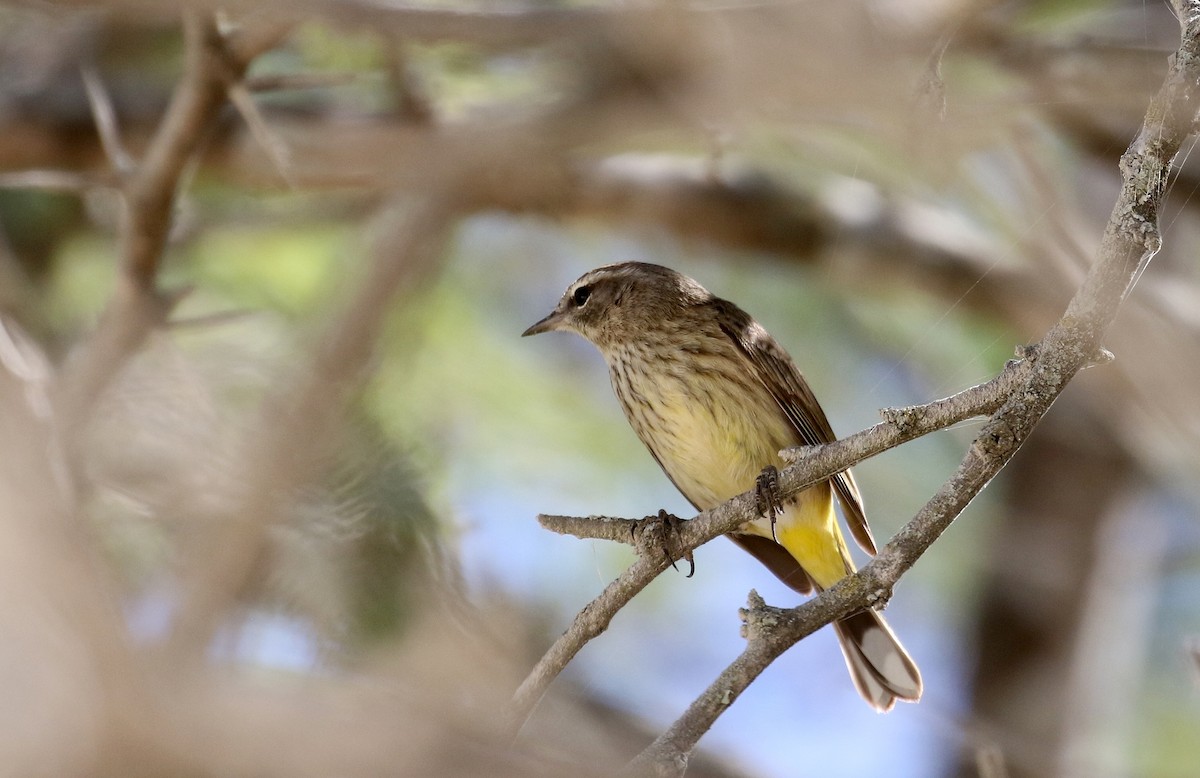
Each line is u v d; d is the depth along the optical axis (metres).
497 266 15.84
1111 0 11.96
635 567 6.74
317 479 9.10
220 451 8.87
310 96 11.75
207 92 8.77
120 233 9.09
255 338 11.62
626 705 13.72
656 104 9.44
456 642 9.00
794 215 14.04
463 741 6.00
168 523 8.60
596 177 13.58
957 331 14.91
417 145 10.80
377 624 8.83
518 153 10.29
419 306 12.62
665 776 5.75
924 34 8.65
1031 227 11.80
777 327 15.97
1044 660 15.63
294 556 8.71
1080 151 11.91
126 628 5.55
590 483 14.50
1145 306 11.38
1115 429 14.29
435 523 9.41
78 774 5.49
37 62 12.74
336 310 10.83
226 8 8.07
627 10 8.73
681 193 13.80
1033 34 10.56
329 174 11.47
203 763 5.55
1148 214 5.55
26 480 5.55
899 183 14.22
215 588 7.93
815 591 11.37
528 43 9.26
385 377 11.37
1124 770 14.59
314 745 5.71
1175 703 15.60
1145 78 10.20
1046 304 12.47
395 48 10.58
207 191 13.83
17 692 5.52
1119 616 16.02
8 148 12.66
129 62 12.98
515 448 14.32
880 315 15.51
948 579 16.52
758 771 13.67
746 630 5.98
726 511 6.96
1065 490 16.03
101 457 8.70
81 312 12.86
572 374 15.53
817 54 8.67
